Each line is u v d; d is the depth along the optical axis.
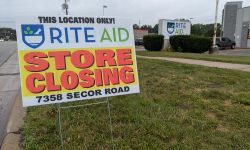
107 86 0.89
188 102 1.37
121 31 0.92
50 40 0.83
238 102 1.40
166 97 1.46
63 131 1.01
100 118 1.13
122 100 1.38
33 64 0.81
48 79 0.82
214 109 1.28
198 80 1.91
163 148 0.90
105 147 0.91
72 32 0.86
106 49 0.89
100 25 0.89
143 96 1.46
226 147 0.92
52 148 0.90
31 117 1.17
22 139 0.99
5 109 1.45
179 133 1.00
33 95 0.81
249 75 2.11
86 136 0.98
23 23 0.81
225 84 1.80
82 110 1.23
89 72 0.87
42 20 0.83
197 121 1.12
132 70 0.92
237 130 1.06
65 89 0.84
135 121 1.10
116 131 1.01
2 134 1.10
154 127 1.04
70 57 0.85
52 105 1.29
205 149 0.90
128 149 0.89
